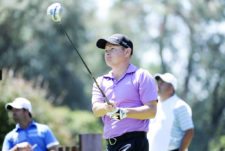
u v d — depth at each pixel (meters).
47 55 97.75
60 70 100.12
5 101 35.78
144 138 17.67
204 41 111.88
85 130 56.09
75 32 101.50
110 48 17.64
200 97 108.50
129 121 17.48
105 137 17.83
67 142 41.50
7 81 37.91
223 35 110.56
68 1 100.69
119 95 17.56
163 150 21.75
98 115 17.56
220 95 103.56
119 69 17.75
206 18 111.06
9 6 91.94
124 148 17.47
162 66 117.81
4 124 33.94
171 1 112.69
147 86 17.52
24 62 95.88
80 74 106.88
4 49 95.19
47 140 24.09
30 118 24.20
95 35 114.00
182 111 22.09
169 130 21.83
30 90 40.47
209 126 99.94
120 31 117.31
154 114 17.47
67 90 101.56
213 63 108.94
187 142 22.16
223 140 56.66
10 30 93.88
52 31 97.62
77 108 103.25
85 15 110.19
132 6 118.44
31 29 94.69
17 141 23.95
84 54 107.06
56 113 42.97
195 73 112.31
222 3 111.12
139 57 120.75
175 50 117.50
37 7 93.81
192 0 110.81
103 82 17.88
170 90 22.17
